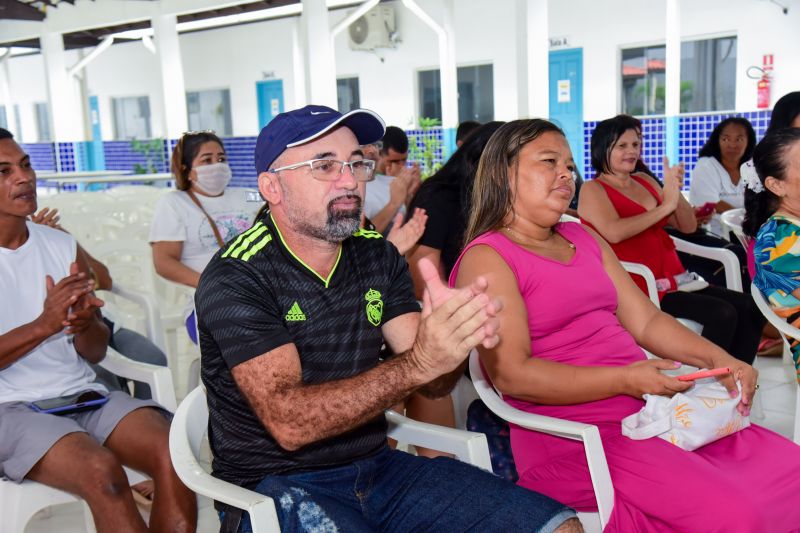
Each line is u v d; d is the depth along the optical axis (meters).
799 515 1.97
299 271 1.80
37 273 2.54
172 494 2.20
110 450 2.32
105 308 3.35
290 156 1.76
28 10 12.09
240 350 1.67
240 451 1.79
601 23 11.38
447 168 2.95
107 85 17.86
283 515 1.67
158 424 2.32
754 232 3.33
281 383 1.66
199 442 1.93
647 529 1.97
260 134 1.83
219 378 1.80
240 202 4.13
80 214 4.92
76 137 13.02
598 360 2.24
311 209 1.76
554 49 11.86
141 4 10.59
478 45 12.64
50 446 2.20
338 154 1.77
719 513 1.88
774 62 10.05
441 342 1.48
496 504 1.71
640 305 2.45
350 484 1.81
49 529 2.98
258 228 1.83
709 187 5.43
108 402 2.42
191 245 3.98
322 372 1.81
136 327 4.21
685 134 10.20
